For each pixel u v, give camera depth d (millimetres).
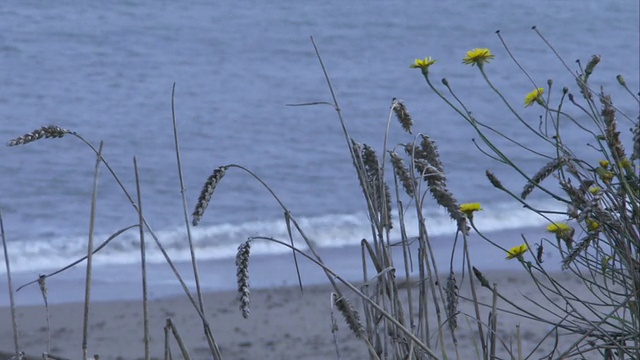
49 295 17016
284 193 25719
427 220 22234
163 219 23391
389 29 50844
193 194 25562
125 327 14695
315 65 43406
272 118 34062
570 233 5988
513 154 29781
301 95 37938
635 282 5500
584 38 51469
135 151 29641
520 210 23672
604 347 5586
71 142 29766
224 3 54688
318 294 16469
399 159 5660
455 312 5594
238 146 30531
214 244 21531
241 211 24062
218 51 45188
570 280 15977
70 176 26359
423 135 5715
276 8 54219
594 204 5297
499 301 14953
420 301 5668
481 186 26406
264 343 13555
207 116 34219
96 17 49812
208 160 28906
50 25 47562
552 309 14016
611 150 5660
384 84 40219
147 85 38750
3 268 19609
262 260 19844
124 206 24344
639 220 5504
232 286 17641
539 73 43688
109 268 19438
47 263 20203
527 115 35219
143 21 49781
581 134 32281
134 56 43438
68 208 23953
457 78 41750
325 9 54375
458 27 52281
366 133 32750
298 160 28969
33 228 22484
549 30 53031
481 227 22219
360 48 46938
